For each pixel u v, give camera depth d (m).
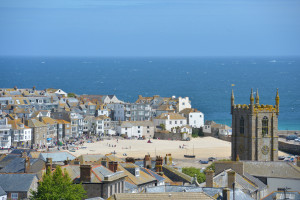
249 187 194.88
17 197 191.00
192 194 135.88
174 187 158.88
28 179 194.12
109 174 169.88
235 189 152.50
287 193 158.25
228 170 196.75
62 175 169.88
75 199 160.00
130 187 181.25
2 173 197.88
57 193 162.25
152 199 132.62
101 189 165.00
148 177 196.00
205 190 155.00
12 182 193.50
